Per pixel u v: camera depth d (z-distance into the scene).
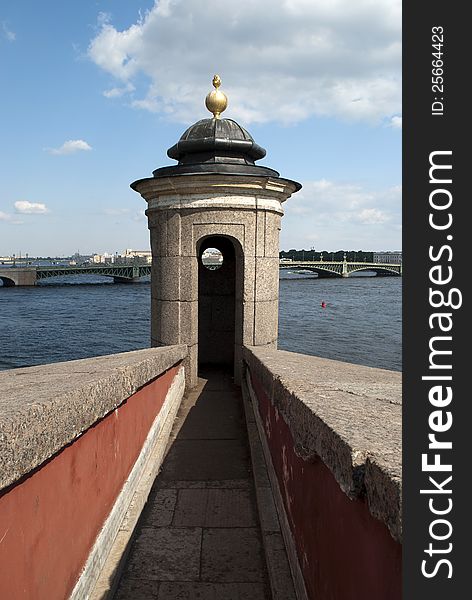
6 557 2.12
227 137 8.61
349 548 2.02
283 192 8.89
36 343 35.28
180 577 3.84
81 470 3.15
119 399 3.91
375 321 44.25
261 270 8.72
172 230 8.58
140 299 68.06
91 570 3.29
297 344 33.12
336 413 2.33
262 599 3.62
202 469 5.78
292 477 3.54
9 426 2.05
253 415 6.85
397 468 1.57
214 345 11.22
